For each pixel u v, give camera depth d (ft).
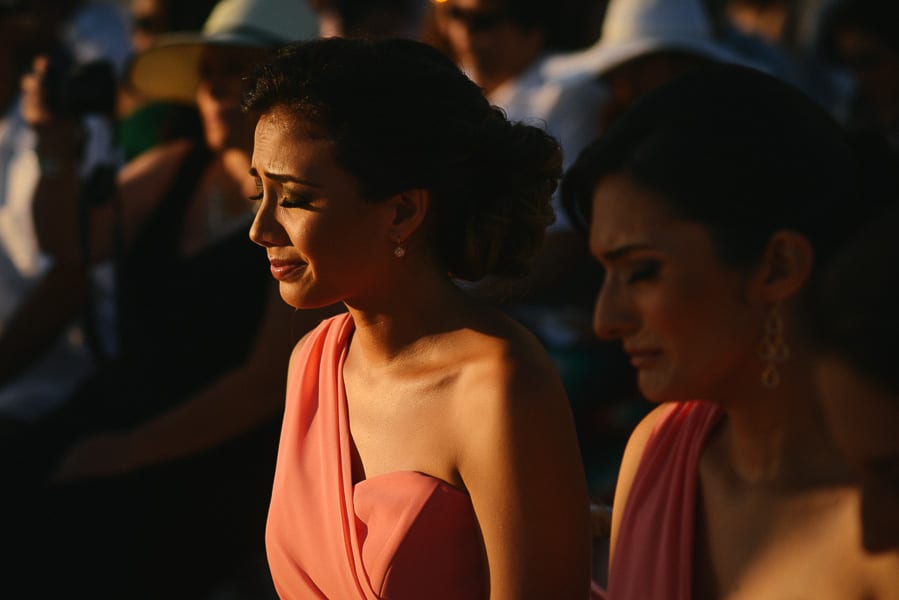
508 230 11.34
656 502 9.50
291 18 22.43
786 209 8.07
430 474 10.80
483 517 10.62
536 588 10.57
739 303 8.23
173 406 20.44
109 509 20.49
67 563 20.52
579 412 22.65
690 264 8.16
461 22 25.90
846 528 8.11
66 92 22.58
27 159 25.59
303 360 12.00
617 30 26.55
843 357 6.98
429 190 10.64
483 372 10.62
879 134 8.62
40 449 21.09
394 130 10.38
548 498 10.55
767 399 8.54
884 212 7.80
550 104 25.53
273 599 25.75
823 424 8.44
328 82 10.30
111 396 21.24
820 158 8.14
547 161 11.37
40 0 26.45
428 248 11.00
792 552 8.41
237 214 20.86
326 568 11.10
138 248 21.21
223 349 20.24
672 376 8.38
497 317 11.04
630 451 10.39
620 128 8.56
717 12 28.32
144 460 20.17
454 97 10.80
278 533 11.64
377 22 33.94
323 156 10.33
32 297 23.48
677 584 9.15
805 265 8.07
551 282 23.61
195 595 20.81
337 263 10.52
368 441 11.18
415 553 10.59
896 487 7.23
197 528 20.47
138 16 28.43
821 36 33.04
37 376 24.63
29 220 25.41
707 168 8.07
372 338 11.18
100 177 21.80
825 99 33.19
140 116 24.99
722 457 9.25
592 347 23.04
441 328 11.02
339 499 11.02
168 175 21.99
